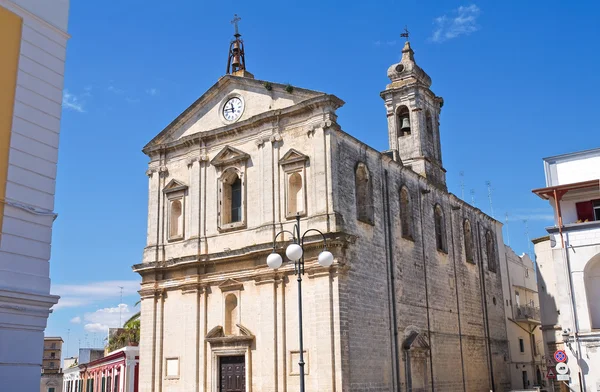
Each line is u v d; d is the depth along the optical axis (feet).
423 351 131.03
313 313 111.14
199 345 124.77
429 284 142.20
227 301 124.06
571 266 113.91
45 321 57.21
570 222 118.21
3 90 57.06
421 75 173.27
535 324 201.16
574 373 109.60
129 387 172.86
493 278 181.27
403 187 140.36
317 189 116.37
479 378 157.07
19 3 59.36
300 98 124.06
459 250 162.61
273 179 122.62
